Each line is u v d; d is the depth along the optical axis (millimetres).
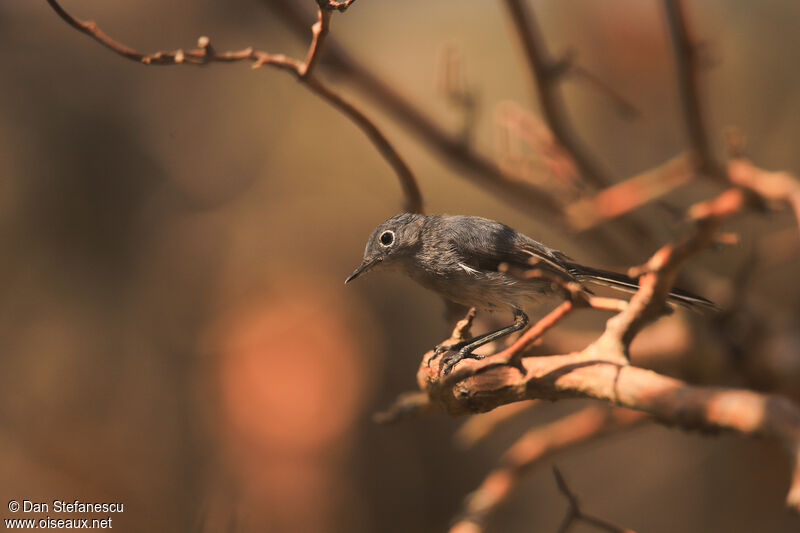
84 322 13078
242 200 14305
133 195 13898
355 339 13352
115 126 13922
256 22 14281
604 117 12328
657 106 12086
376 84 7875
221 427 12484
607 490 12383
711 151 6426
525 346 3969
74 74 13758
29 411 12078
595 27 12305
